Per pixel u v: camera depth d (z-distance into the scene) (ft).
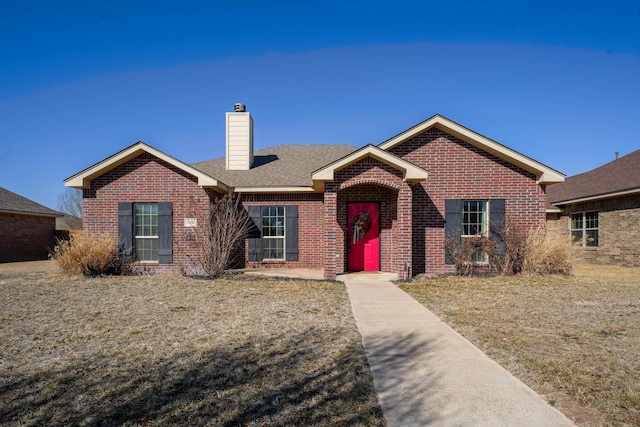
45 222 78.07
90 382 14.15
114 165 44.24
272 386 13.73
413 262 42.32
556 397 12.96
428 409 12.10
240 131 56.54
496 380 14.28
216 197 46.91
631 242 51.24
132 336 19.53
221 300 27.86
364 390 13.41
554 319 22.89
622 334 19.88
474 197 42.47
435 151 42.63
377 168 39.11
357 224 44.86
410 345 18.20
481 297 29.43
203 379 14.33
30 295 29.60
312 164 56.44
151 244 44.78
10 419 11.62
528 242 40.01
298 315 23.76
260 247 49.24
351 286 34.68
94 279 37.06
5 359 16.52
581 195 59.93
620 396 12.99
